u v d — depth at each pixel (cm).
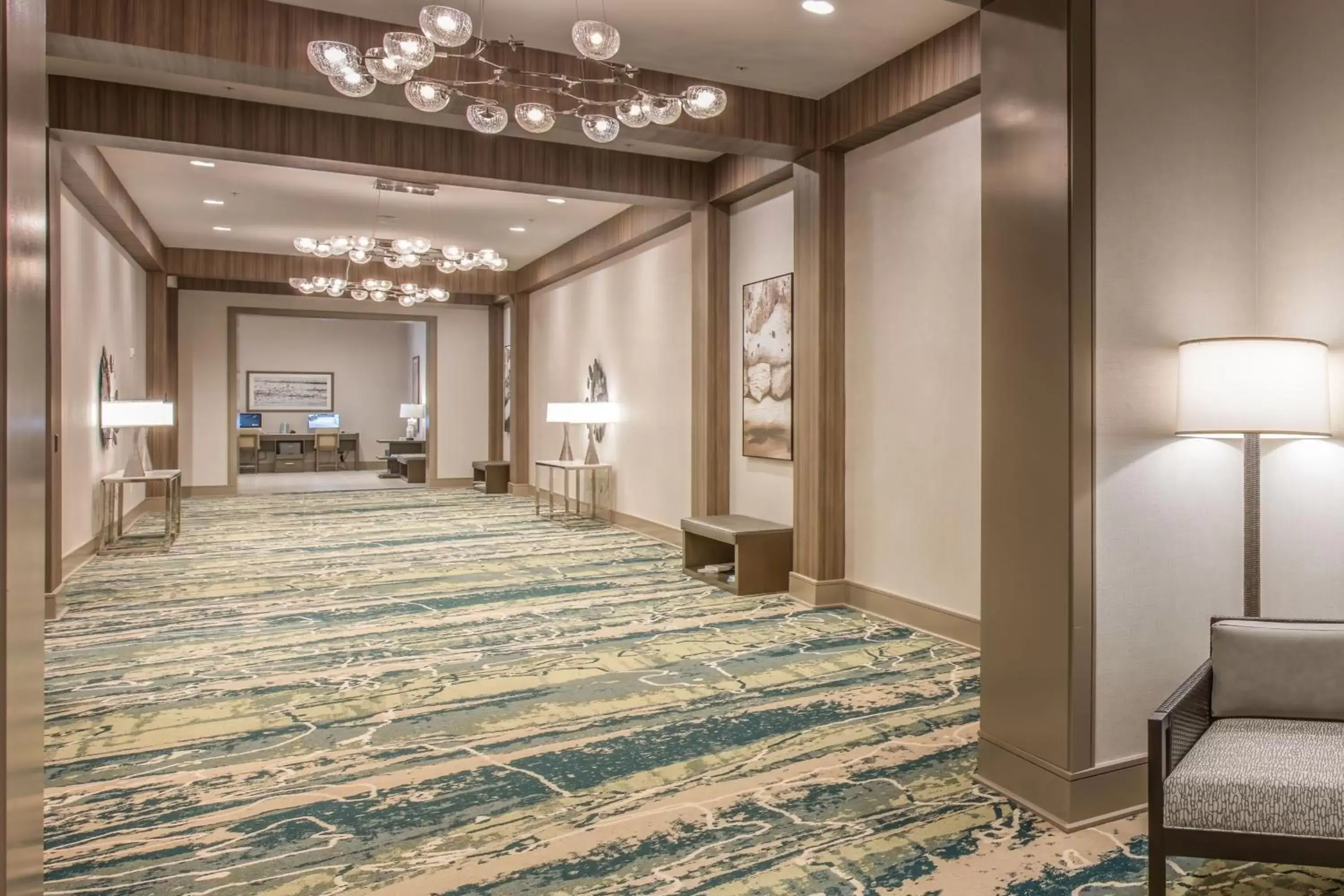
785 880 225
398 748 317
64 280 623
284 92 514
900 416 492
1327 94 265
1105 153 255
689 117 484
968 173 440
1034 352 263
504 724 341
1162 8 265
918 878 225
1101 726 258
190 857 239
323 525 917
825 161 523
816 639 463
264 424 1772
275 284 1231
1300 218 273
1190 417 253
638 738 326
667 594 577
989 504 282
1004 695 276
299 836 251
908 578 491
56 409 513
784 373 604
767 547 578
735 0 389
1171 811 197
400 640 464
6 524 150
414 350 1792
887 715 349
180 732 333
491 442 1395
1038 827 254
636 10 399
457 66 428
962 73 412
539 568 672
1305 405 242
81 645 454
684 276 763
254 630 485
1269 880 223
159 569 663
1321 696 226
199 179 707
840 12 402
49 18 358
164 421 754
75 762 304
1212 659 240
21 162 160
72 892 221
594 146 636
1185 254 270
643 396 848
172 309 1181
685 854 239
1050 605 258
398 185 732
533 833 252
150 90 510
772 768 298
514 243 991
